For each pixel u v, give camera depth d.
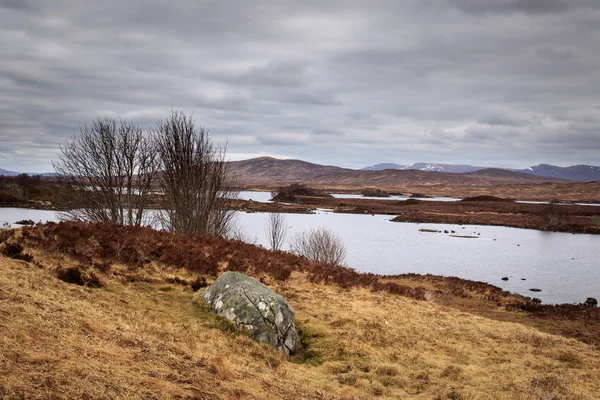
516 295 37.19
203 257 19.89
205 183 31.80
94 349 8.45
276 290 19.20
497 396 11.27
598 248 71.56
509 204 176.00
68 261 15.43
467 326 18.59
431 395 11.33
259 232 75.56
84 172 31.75
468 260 57.91
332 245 42.78
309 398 9.71
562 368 14.23
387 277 41.59
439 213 139.00
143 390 7.24
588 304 36.03
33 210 93.50
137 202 32.66
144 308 13.47
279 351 13.34
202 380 8.72
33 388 6.10
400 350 14.51
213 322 13.70
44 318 9.17
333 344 14.27
